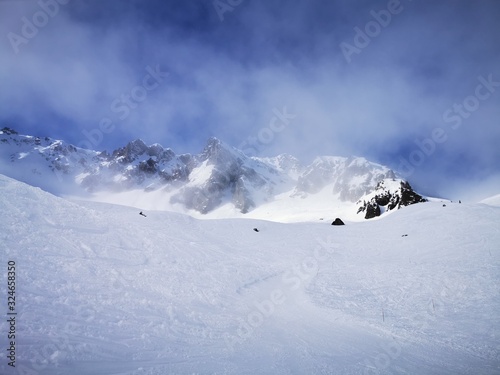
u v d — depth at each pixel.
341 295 20.12
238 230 44.34
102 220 23.86
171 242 26.33
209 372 8.53
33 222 18.14
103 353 8.81
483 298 18.23
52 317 10.25
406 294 20.11
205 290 17.95
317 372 8.96
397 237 40.56
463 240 33.31
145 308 13.35
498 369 9.75
